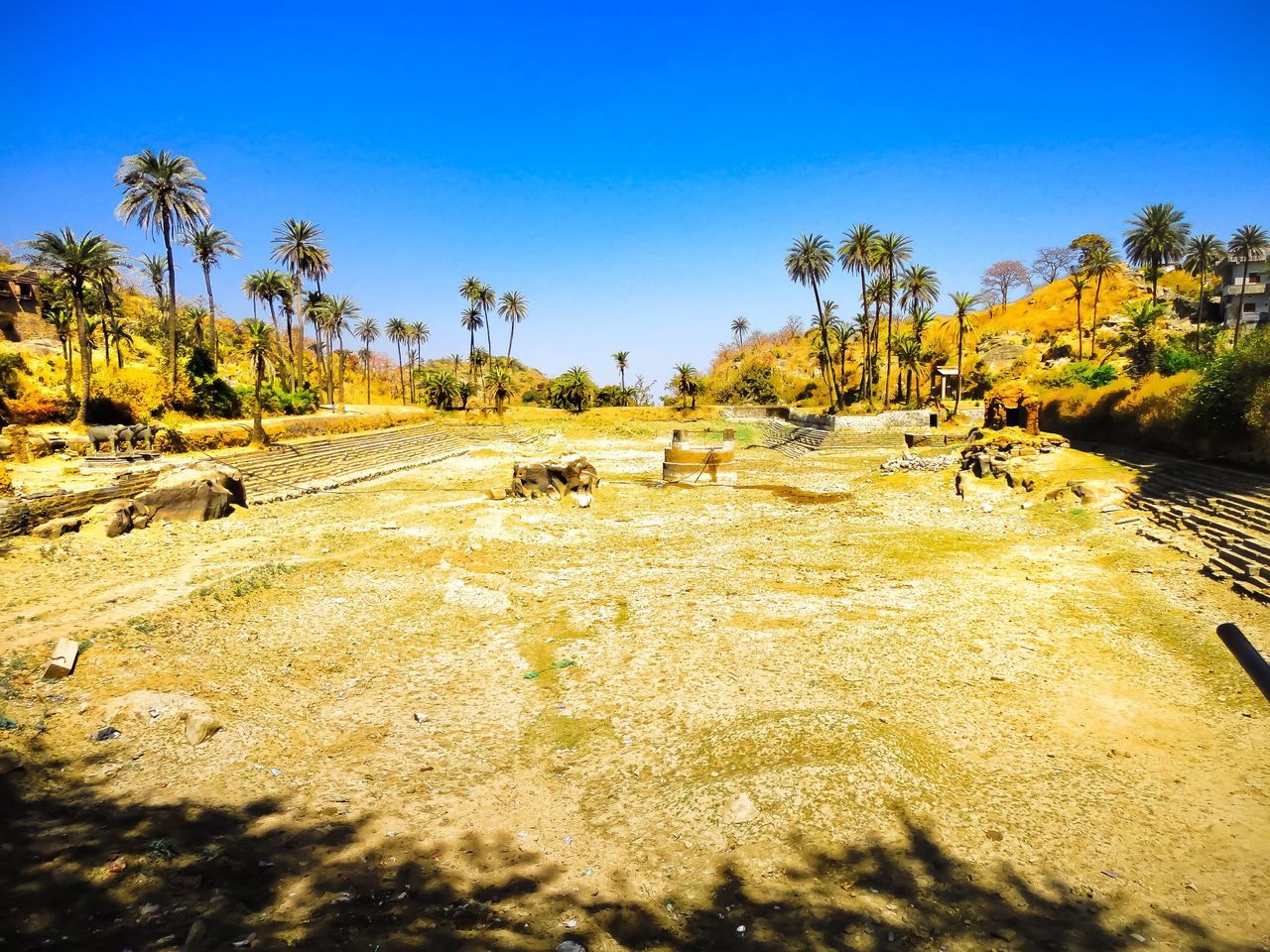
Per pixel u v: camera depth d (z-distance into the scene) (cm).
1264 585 1578
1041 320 9925
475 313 10144
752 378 10988
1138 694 1201
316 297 7731
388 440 5544
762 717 1093
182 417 4797
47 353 5688
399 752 1066
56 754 967
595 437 7188
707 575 2034
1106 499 2661
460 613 1725
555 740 1105
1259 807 870
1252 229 6962
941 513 2944
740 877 734
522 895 706
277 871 730
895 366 10319
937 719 1114
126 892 650
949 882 727
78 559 2045
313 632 1552
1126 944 638
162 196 4675
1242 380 2511
